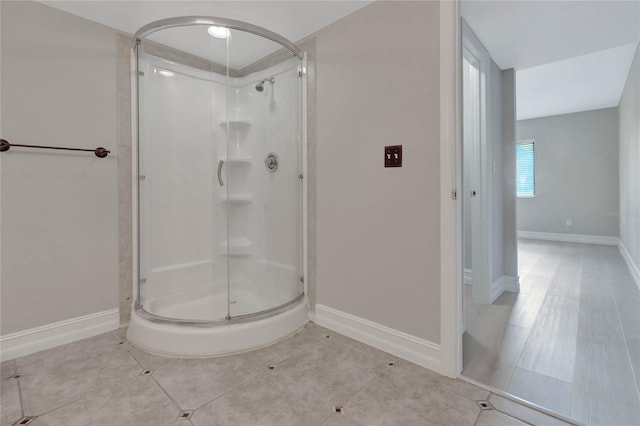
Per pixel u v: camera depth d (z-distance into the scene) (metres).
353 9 2.04
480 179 2.70
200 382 1.58
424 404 1.41
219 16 2.12
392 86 1.87
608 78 3.99
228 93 2.66
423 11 1.73
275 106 2.51
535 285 3.22
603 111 5.46
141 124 2.26
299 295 2.38
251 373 1.67
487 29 2.31
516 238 3.02
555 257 4.51
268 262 2.51
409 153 1.80
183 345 1.86
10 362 1.78
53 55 1.97
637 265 3.29
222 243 2.64
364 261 2.04
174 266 2.48
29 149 1.90
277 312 2.12
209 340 1.86
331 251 2.23
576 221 5.77
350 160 2.10
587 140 5.63
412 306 1.80
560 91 4.51
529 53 2.72
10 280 1.85
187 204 2.56
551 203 6.02
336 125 2.18
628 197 4.01
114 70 2.22
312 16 2.11
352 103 2.08
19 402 1.43
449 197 1.63
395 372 1.68
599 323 2.27
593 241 5.60
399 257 1.86
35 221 1.92
